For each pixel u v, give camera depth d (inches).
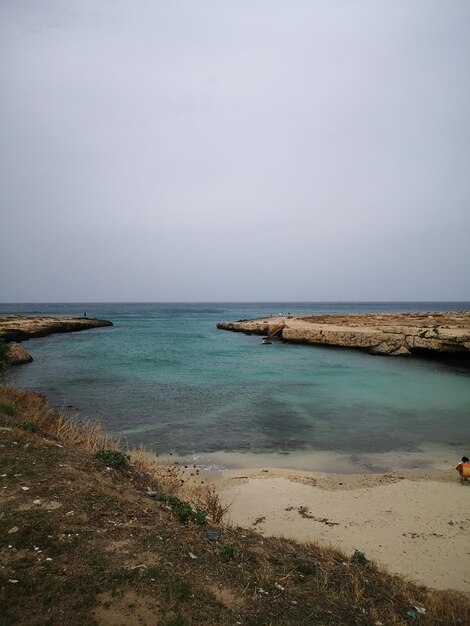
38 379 997.2
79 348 1662.2
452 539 311.7
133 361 1310.3
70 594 159.5
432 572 265.7
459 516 350.6
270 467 474.6
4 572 168.1
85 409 722.8
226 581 185.6
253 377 1057.5
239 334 2383.1
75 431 456.8
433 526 332.5
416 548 297.1
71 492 247.9
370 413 719.7
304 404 781.3
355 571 227.3
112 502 245.3
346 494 395.5
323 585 199.8
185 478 427.5
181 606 161.3
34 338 2052.2
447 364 1283.2
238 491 398.9
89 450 374.9
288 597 182.5
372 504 373.1
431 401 808.9
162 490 316.8
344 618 175.3
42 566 174.9
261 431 612.7
